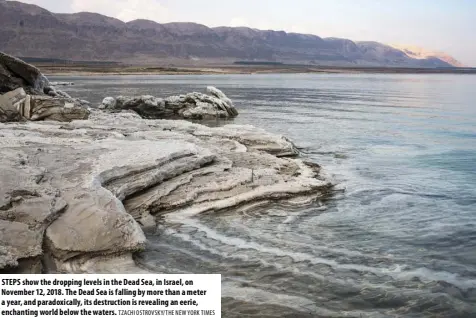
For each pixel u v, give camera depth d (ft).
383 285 31.81
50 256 31.99
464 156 79.30
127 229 35.01
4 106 77.10
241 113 154.81
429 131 112.57
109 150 52.24
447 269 34.63
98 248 32.89
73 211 35.01
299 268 34.32
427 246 39.24
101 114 102.37
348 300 29.63
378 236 41.50
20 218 32.58
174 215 44.93
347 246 39.01
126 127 78.59
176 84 358.84
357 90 327.47
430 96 263.49
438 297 30.19
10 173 38.68
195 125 85.46
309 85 408.26
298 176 58.80
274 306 28.63
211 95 149.89
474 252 37.93
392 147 88.79
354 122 130.82
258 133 77.61
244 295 29.99
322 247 38.68
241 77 651.66
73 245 32.17
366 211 48.75
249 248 38.14
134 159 48.32
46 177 40.75
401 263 35.60
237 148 68.39
